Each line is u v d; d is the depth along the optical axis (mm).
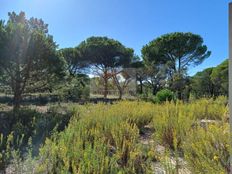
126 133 4035
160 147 4301
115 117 5160
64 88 13109
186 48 28328
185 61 28953
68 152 3023
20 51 9461
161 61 29266
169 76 26922
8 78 9953
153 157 3293
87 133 4145
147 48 29797
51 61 10047
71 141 3537
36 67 9945
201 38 28641
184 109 6578
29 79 10266
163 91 13656
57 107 9367
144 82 27109
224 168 2527
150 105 8258
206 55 28984
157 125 4684
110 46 27891
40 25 12492
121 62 28359
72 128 4121
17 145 4148
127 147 3354
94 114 5527
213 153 2738
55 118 6090
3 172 3049
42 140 4578
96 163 2619
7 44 9141
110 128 4270
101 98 21422
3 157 3254
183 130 4145
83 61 29047
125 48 29109
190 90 23859
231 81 2109
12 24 9531
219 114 6359
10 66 9609
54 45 10281
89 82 26969
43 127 5141
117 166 2947
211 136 3041
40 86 10727
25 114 6961
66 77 11047
